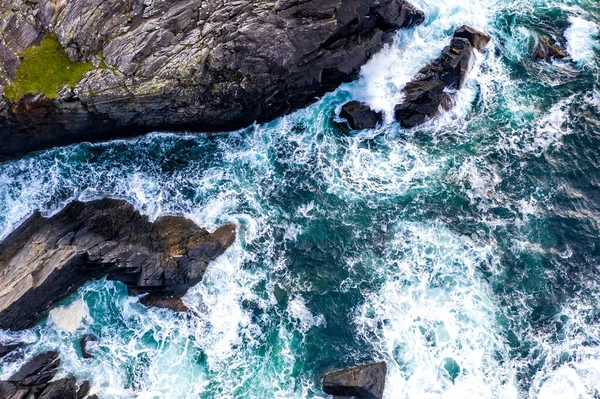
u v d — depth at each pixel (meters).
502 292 31.12
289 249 31.94
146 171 33.12
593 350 29.62
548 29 39.62
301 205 33.22
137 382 28.55
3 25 30.72
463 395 28.48
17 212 30.86
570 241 32.44
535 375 29.09
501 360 29.45
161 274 28.80
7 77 29.73
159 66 30.55
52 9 30.64
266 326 29.98
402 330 29.88
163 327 29.67
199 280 30.20
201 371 28.98
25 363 27.55
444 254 31.92
